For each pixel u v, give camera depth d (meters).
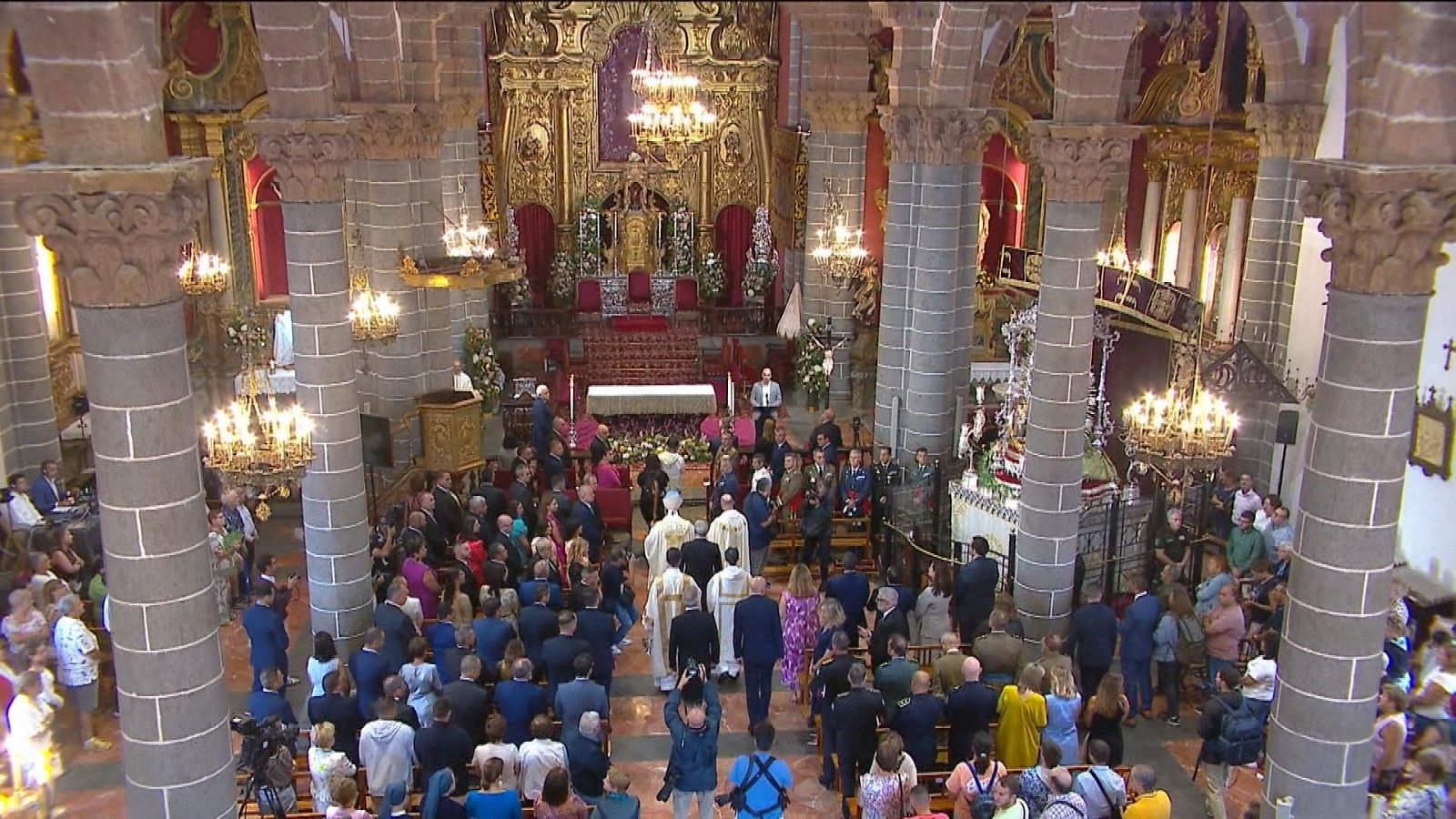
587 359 29.41
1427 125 8.29
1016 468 16.64
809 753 13.35
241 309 25.34
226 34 24.16
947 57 17.66
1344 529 9.15
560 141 32.19
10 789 11.35
